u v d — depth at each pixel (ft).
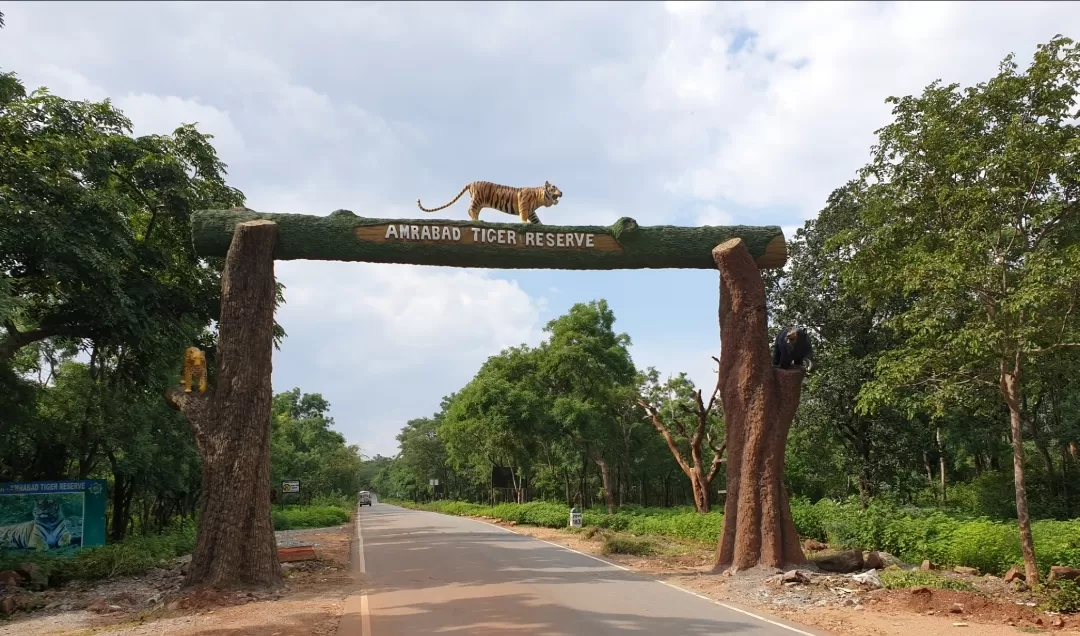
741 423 42.11
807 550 51.39
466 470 186.39
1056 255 34.04
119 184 54.70
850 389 71.31
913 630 26.14
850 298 70.08
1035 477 71.00
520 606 31.19
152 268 53.72
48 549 50.70
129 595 37.37
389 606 32.27
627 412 114.73
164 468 73.10
